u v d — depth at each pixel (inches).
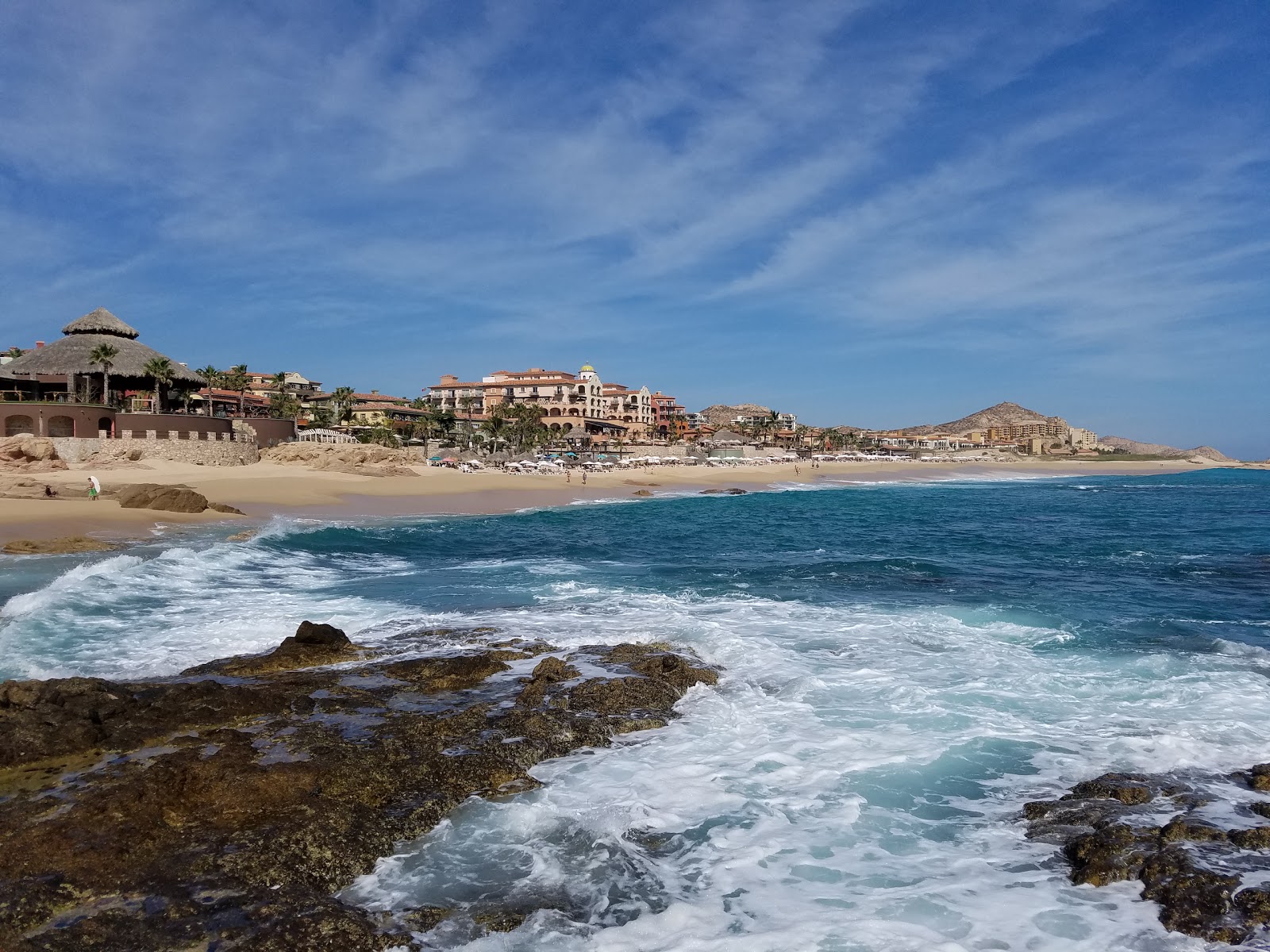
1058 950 261.3
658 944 266.1
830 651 642.8
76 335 3253.0
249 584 966.4
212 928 263.7
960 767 412.8
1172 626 746.2
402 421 5595.5
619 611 805.9
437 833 343.6
